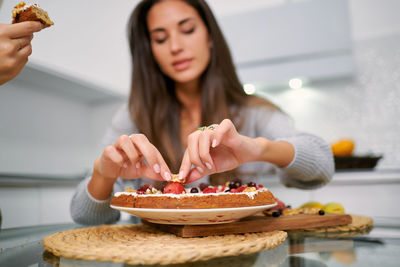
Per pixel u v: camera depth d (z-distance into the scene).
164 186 0.81
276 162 1.05
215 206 0.66
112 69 3.03
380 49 3.00
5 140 2.50
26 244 0.68
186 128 1.62
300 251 0.57
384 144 2.95
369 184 2.31
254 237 0.66
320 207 1.04
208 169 0.82
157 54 1.42
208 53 1.48
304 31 2.88
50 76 2.48
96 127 3.41
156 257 0.49
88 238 0.67
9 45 0.70
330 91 3.15
